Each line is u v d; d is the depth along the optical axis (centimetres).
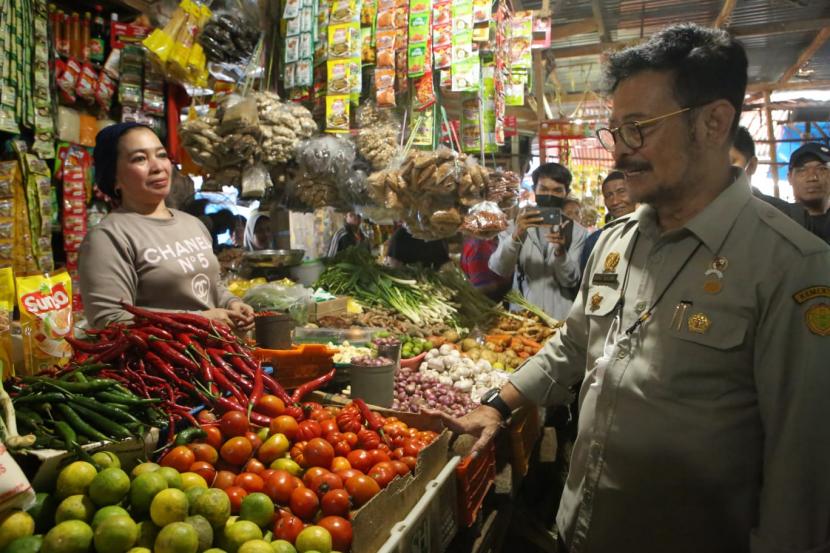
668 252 141
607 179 402
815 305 115
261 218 477
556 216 374
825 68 905
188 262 222
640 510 139
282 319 208
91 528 104
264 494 123
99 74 333
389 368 202
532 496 331
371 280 356
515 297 421
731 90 127
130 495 111
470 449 191
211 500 112
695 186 135
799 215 271
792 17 716
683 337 131
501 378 276
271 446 139
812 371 114
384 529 127
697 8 698
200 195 453
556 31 670
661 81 127
